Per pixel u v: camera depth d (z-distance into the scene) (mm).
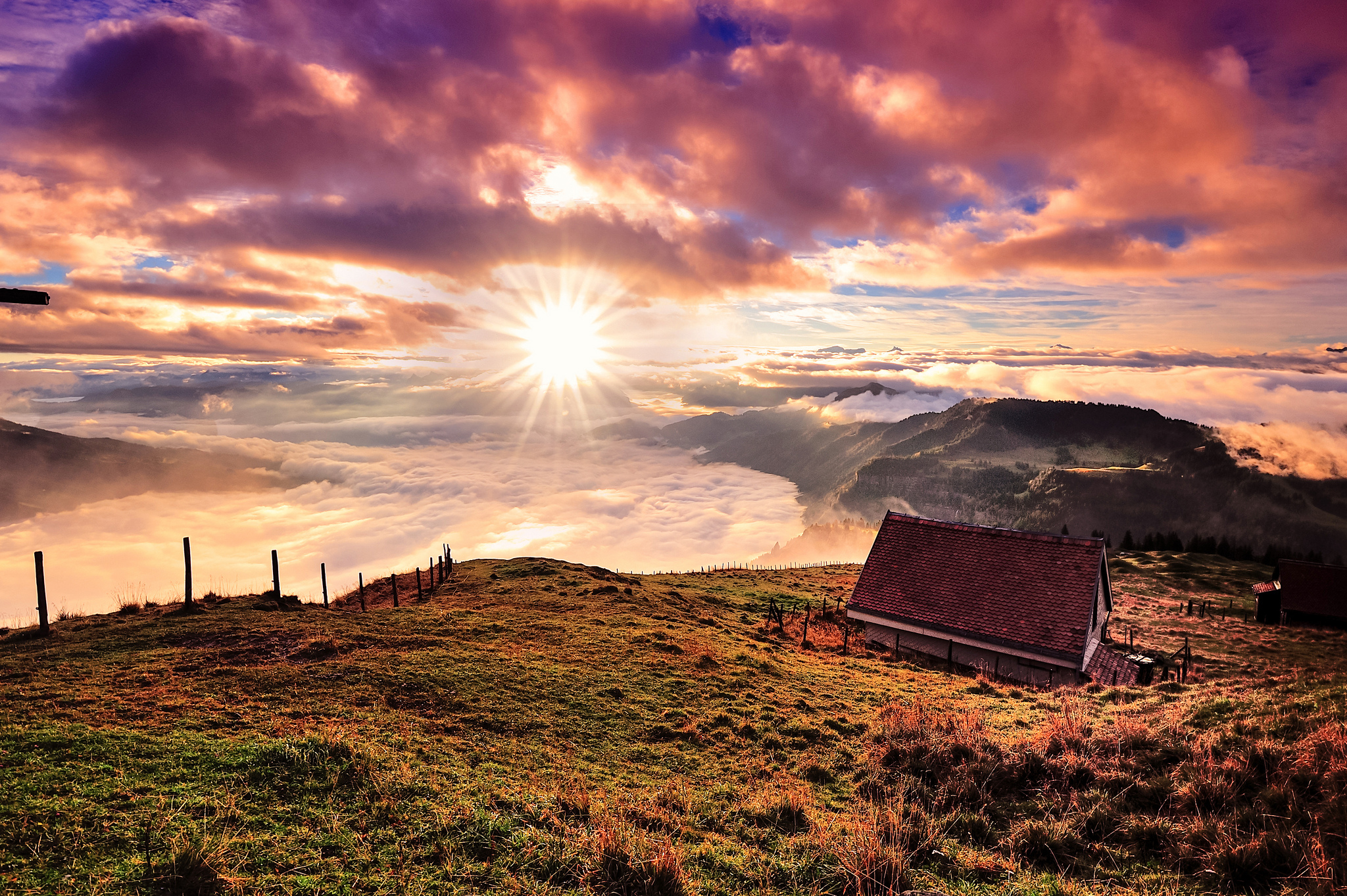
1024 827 11305
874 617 40188
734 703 21156
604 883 9398
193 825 9875
